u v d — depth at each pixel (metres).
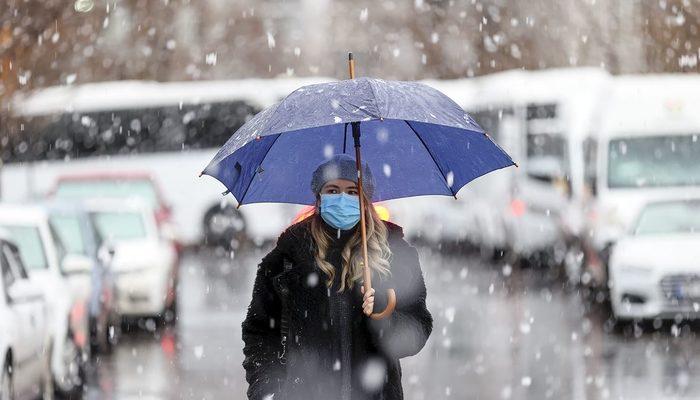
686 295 40.47
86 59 67.44
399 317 14.02
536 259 70.25
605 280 47.16
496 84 77.00
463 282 61.84
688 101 54.94
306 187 15.50
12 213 30.95
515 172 71.31
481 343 38.44
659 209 45.41
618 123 54.38
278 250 14.25
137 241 46.03
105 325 38.97
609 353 35.75
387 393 13.99
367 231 14.08
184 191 93.12
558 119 70.50
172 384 32.09
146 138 93.31
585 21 76.31
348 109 13.83
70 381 30.20
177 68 96.69
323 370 13.89
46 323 28.08
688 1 66.38
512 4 87.62
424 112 14.00
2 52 50.50
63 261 31.44
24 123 56.00
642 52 69.81
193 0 99.81
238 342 40.31
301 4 129.00
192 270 72.94
